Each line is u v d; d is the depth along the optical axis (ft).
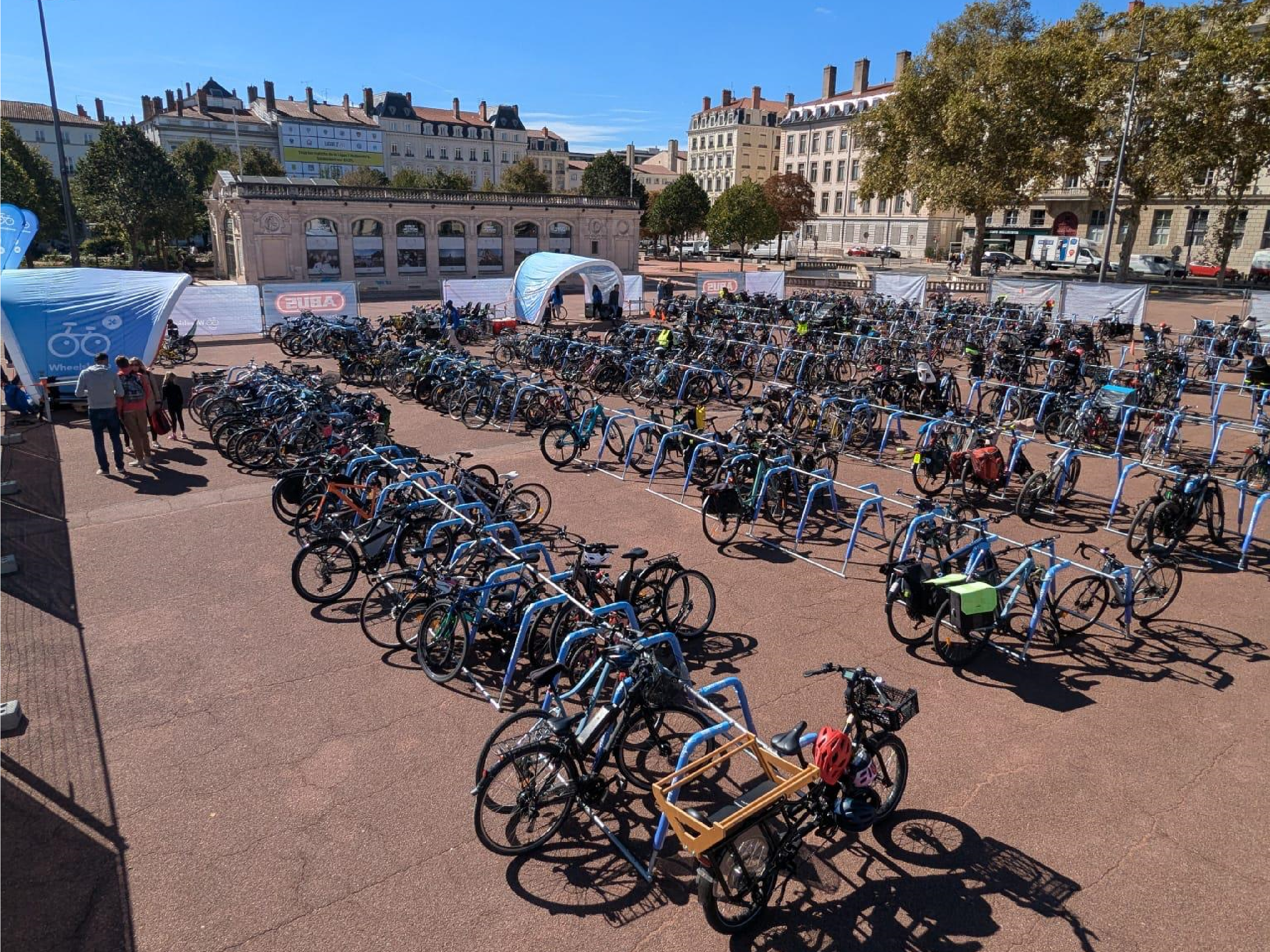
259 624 23.21
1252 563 28.89
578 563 21.68
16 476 36.58
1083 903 14.05
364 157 273.13
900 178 137.80
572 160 402.11
